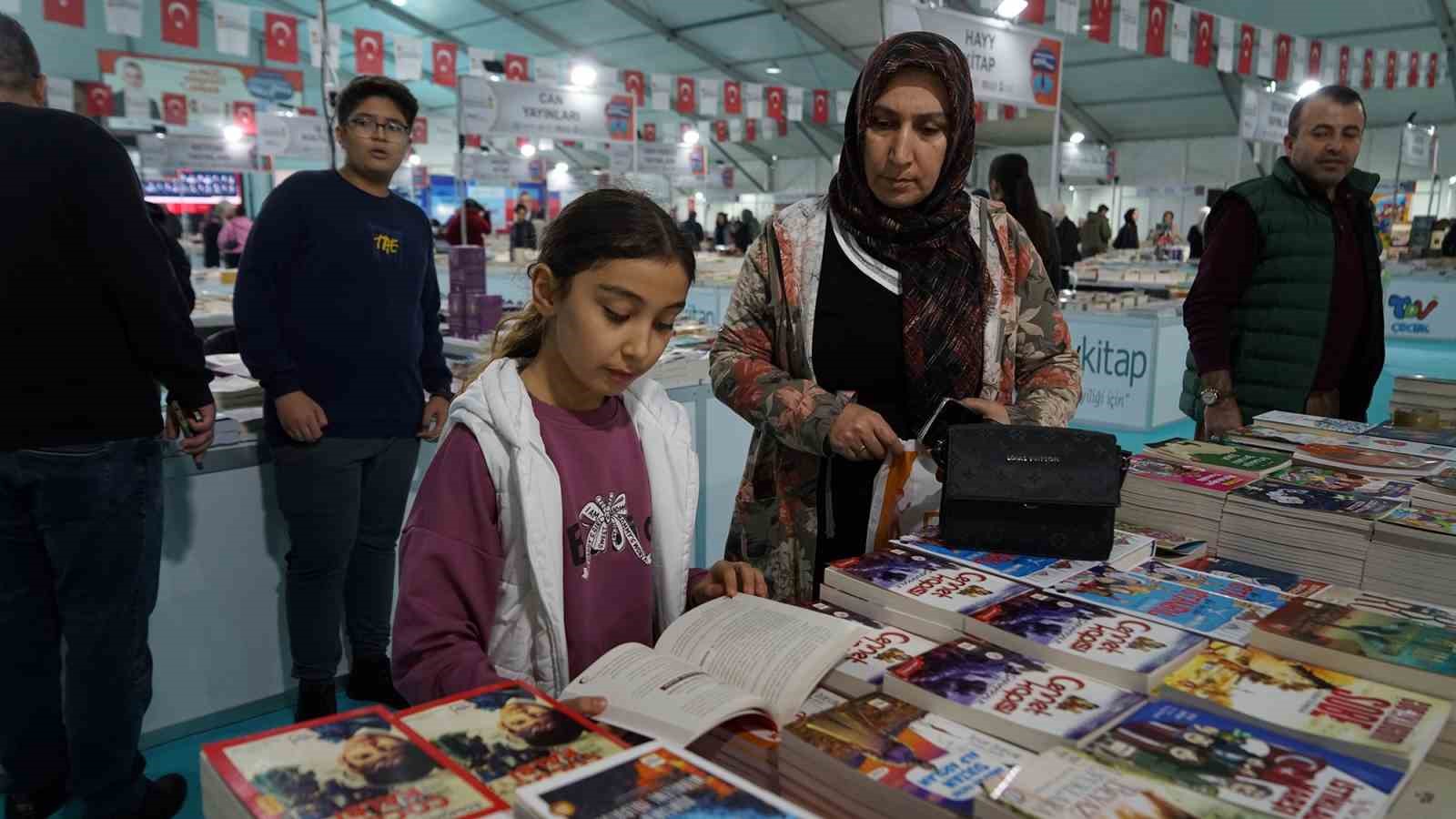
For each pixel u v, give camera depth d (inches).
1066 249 280.8
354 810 22.1
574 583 38.5
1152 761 24.4
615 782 22.6
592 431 39.9
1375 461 54.8
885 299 51.2
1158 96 568.4
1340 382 90.4
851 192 51.6
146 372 63.6
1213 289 90.2
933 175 49.4
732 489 125.4
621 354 33.9
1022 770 23.8
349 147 82.1
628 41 592.1
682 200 789.2
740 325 55.1
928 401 50.8
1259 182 88.4
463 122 161.3
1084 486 41.8
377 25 607.8
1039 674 30.8
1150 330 216.4
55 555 61.6
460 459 36.6
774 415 48.2
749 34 550.6
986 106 298.0
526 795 21.8
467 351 129.8
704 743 30.0
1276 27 422.3
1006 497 41.9
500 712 27.9
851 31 516.4
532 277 35.7
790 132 771.4
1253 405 90.4
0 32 58.7
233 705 90.2
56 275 57.5
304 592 84.2
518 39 611.5
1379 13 397.7
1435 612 36.5
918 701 29.5
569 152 866.8
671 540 41.9
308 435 79.3
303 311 79.6
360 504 88.4
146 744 85.1
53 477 59.3
